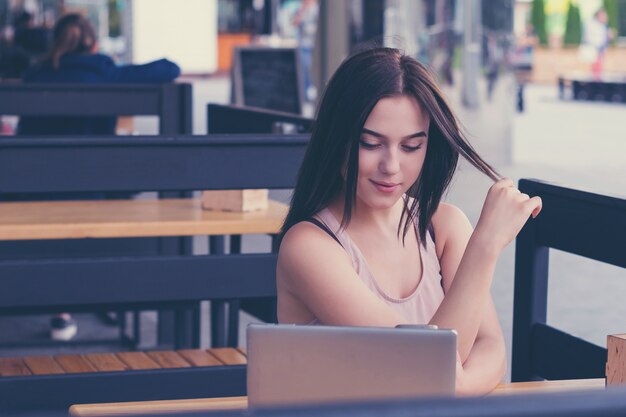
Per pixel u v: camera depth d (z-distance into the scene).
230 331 4.07
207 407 1.83
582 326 5.28
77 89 5.19
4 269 3.01
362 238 2.04
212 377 3.13
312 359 1.45
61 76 5.88
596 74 27.72
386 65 1.91
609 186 9.91
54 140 2.89
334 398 1.45
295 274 1.99
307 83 20.44
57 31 6.02
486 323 2.11
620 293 6.03
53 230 3.36
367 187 1.94
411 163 1.94
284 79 8.38
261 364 1.46
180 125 5.27
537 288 2.72
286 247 2.01
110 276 3.08
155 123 13.84
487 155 11.52
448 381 1.43
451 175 2.08
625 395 0.81
